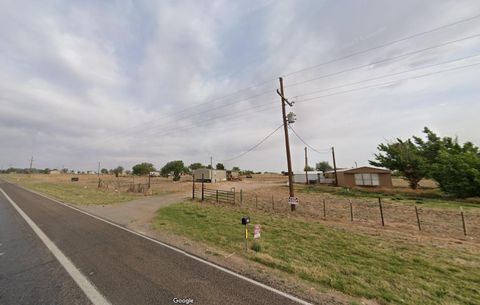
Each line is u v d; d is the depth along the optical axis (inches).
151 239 307.7
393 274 203.3
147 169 3051.2
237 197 884.0
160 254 246.5
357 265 223.0
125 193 1061.8
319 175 1768.0
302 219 464.8
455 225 413.1
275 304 149.5
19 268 206.2
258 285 176.1
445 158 822.5
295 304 149.8
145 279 184.1
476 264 229.6
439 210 559.5
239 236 328.5
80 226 386.3
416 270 213.6
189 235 330.3
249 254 249.8
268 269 209.8
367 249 273.4
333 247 280.7
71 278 185.3
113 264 216.4
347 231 364.5
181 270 203.6
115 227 381.1
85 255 241.1
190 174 3346.5
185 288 169.6
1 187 1444.4
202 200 783.7
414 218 476.1
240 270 205.8
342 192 1026.7
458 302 158.6
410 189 1101.1
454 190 776.9
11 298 154.7
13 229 360.8
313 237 326.3
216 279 185.8
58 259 228.7
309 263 225.6
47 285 173.6
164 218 466.9
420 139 1118.4
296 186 1461.6
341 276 195.6
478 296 166.7
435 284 185.5
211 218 469.7
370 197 858.1
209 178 2058.3
